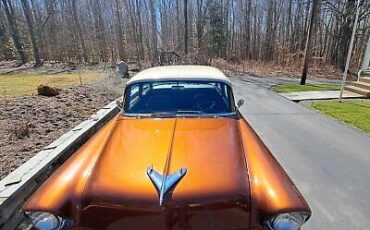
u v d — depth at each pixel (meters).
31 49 34.28
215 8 39.12
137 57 34.25
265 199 2.03
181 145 2.63
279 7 37.97
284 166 4.52
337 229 3.00
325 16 32.91
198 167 2.28
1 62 32.28
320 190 3.78
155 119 3.30
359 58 26.08
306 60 13.88
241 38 40.69
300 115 7.82
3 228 2.83
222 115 3.38
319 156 4.92
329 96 10.71
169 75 3.66
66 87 10.54
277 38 36.84
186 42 26.44
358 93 11.06
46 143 4.68
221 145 2.64
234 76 18.47
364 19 25.70
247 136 2.92
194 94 3.54
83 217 2.07
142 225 2.04
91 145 2.83
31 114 6.34
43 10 38.12
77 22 36.78
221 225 2.02
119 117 3.45
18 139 4.81
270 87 13.33
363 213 3.27
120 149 2.61
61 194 2.11
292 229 1.92
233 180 2.15
